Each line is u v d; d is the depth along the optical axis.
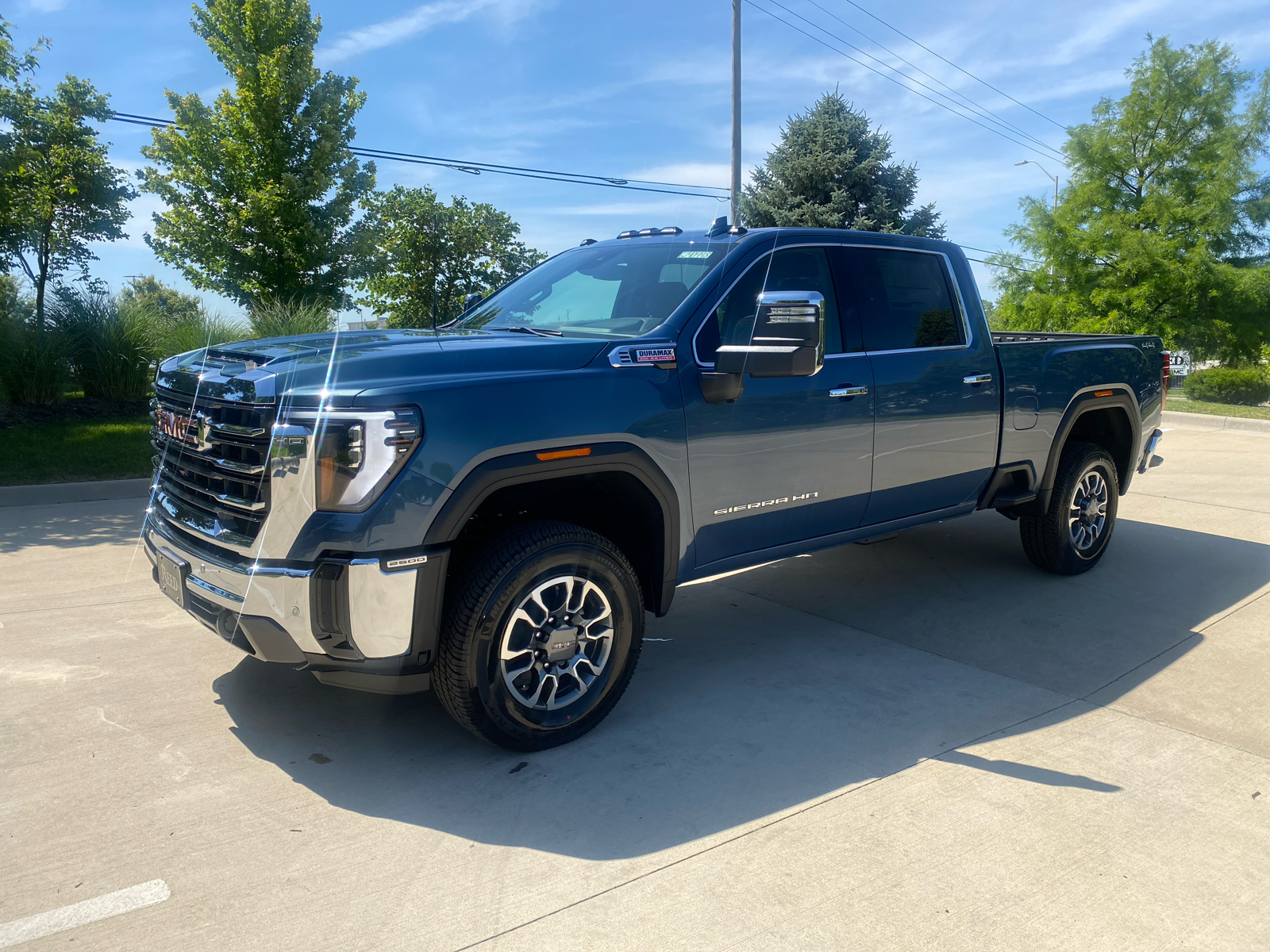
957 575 5.78
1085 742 3.47
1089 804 3.01
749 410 3.72
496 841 2.75
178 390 3.42
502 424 3.01
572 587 3.29
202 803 2.93
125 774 3.10
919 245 4.67
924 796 3.04
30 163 12.82
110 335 11.46
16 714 3.54
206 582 3.09
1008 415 4.95
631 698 3.84
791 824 2.86
